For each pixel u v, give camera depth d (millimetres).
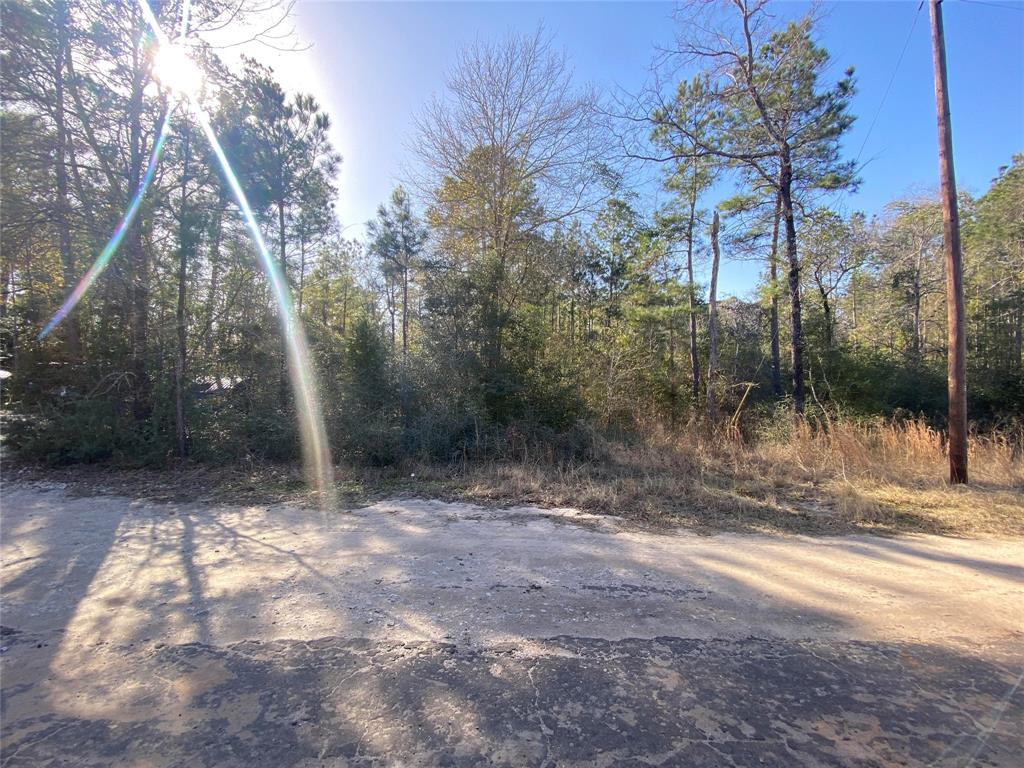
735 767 2209
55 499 6867
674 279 18797
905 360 19609
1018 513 6480
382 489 7438
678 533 5578
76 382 9445
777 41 14305
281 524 5750
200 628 3404
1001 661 3080
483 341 10867
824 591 4055
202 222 9273
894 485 8117
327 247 20812
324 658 3049
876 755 2289
